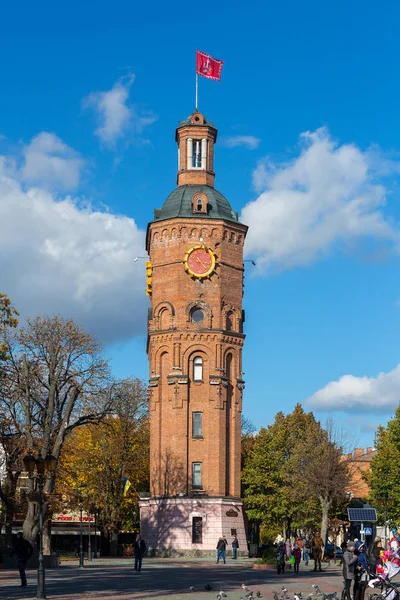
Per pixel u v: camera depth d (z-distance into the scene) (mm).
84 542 107688
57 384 66625
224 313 87188
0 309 50312
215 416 84625
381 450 93688
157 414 85625
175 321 86250
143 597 34031
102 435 89625
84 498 77250
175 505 82312
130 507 95000
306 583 45625
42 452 61125
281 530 101750
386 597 26391
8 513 73438
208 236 88188
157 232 89188
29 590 37062
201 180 92125
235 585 42906
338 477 89250
